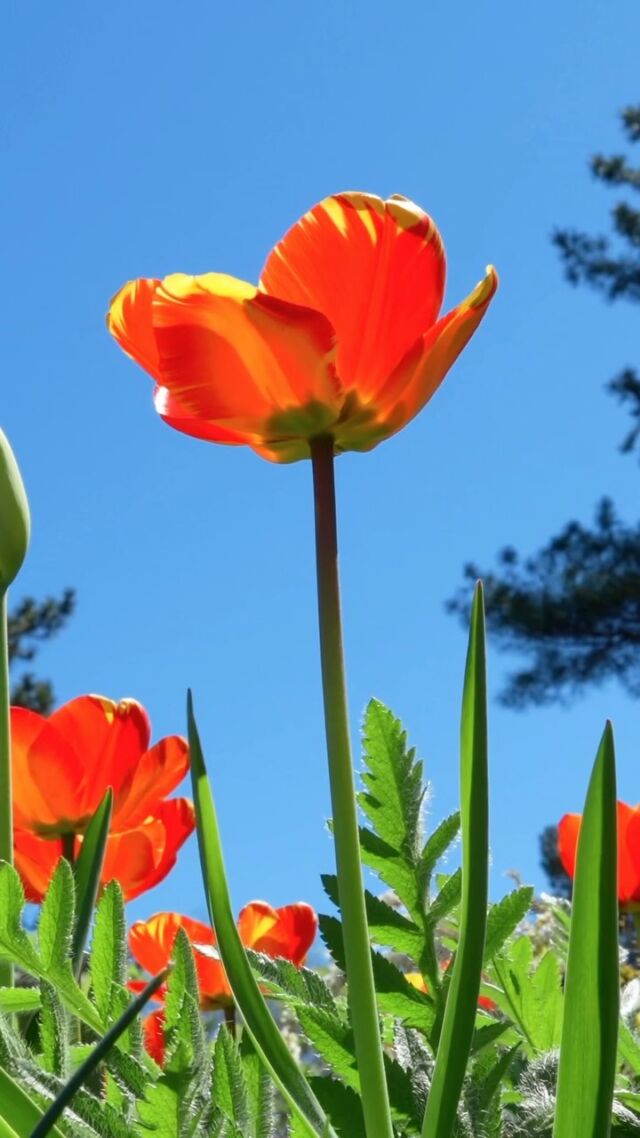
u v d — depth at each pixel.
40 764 1.17
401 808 0.99
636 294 13.66
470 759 0.85
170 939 1.25
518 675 12.94
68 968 0.92
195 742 0.88
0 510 1.01
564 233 14.03
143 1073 0.89
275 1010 1.28
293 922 1.28
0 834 0.99
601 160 14.13
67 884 0.93
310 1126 0.85
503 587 13.05
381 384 0.92
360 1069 0.86
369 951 0.87
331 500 0.92
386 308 0.92
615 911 0.82
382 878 0.98
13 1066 0.87
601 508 13.25
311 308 0.91
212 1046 0.88
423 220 0.91
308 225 0.92
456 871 0.98
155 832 1.20
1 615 1.01
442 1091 0.83
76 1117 0.87
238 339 0.90
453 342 0.93
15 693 12.66
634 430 13.20
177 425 0.95
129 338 0.94
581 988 0.82
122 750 1.18
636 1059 1.03
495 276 0.92
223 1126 0.87
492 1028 0.93
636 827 1.20
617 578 12.64
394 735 1.00
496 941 0.97
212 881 0.87
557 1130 0.82
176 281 0.90
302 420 0.92
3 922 0.92
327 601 0.90
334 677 0.89
